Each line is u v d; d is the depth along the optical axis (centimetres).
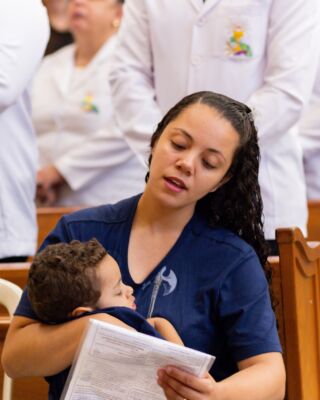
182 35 543
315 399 442
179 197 345
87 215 367
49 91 771
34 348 326
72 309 324
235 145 351
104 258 329
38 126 768
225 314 342
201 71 541
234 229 372
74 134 761
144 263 354
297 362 411
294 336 410
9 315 415
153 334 323
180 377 303
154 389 313
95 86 757
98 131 742
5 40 521
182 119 348
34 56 538
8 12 524
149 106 557
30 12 534
